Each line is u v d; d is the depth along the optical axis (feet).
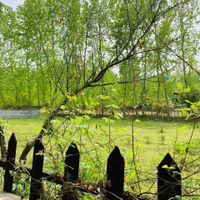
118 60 12.52
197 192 8.27
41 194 9.55
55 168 9.30
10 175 11.01
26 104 137.90
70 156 9.07
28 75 131.75
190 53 81.97
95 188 8.33
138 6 11.50
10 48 129.08
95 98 10.13
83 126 8.86
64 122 9.46
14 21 114.52
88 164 9.43
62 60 13.12
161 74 10.58
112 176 8.00
